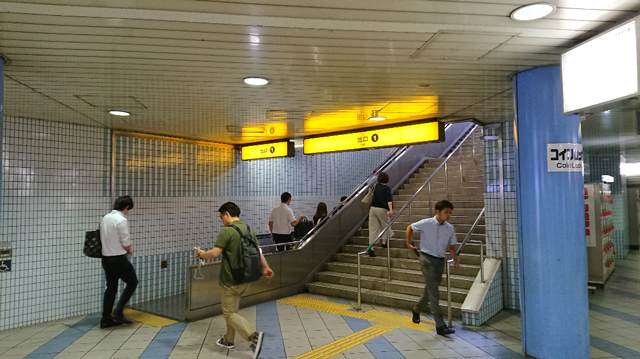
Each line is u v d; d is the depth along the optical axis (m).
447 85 4.79
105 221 5.82
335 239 9.00
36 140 6.21
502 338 5.13
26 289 5.99
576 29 3.24
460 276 6.76
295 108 5.84
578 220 4.07
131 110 5.79
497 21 3.07
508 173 6.72
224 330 5.63
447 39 3.40
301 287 7.98
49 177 6.32
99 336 5.39
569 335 4.00
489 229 6.95
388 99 5.40
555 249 4.06
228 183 9.28
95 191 6.88
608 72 3.05
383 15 2.95
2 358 4.63
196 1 2.69
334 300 7.29
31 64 3.85
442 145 13.09
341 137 7.68
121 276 5.87
